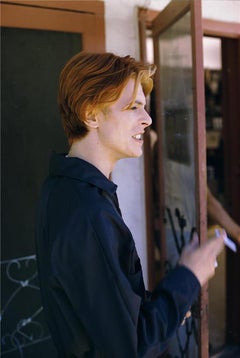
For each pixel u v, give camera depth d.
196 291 0.94
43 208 0.99
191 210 1.91
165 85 2.19
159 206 2.38
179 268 0.96
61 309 0.92
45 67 2.04
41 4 1.97
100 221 0.88
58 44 2.05
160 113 2.29
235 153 2.71
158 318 0.88
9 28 1.94
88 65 0.96
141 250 2.43
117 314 0.86
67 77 0.99
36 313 2.14
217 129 4.26
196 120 1.62
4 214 2.03
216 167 3.61
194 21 1.58
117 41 2.21
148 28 2.34
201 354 1.72
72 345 0.93
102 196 0.95
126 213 2.36
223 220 2.09
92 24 2.11
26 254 2.09
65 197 0.93
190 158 1.88
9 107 1.99
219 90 4.34
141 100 1.01
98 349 0.87
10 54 1.96
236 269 2.72
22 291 2.10
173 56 2.01
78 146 1.03
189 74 1.81
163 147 2.30
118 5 2.17
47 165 2.10
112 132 0.99
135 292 0.93
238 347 2.71
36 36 2.00
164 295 0.92
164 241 2.35
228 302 2.79
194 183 1.83
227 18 2.46
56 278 0.89
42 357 2.18
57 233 0.89
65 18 2.04
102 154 1.03
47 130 2.08
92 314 0.86
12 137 2.01
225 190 2.82
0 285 2.05
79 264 0.86
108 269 0.86
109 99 0.95
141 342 0.86
